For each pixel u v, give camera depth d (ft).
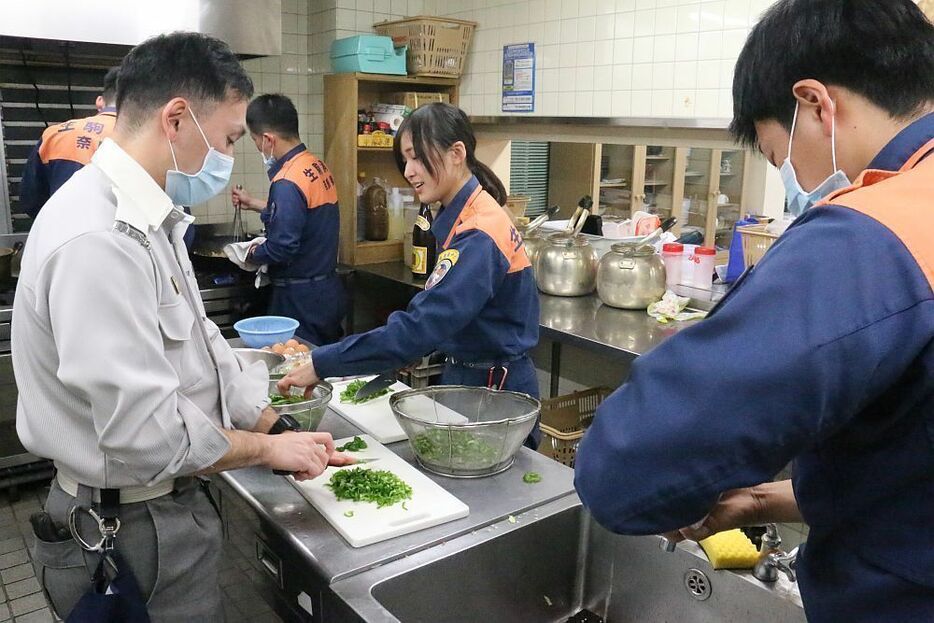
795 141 2.70
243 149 13.71
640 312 9.68
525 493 4.55
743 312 2.23
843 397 2.15
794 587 3.89
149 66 3.69
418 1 13.76
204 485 4.50
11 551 8.98
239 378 4.72
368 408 5.77
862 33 2.41
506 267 6.05
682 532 3.36
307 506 4.28
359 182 13.41
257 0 10.62
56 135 9.24
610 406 2.51
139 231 3.57
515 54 12.38
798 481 2.70
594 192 13.83
